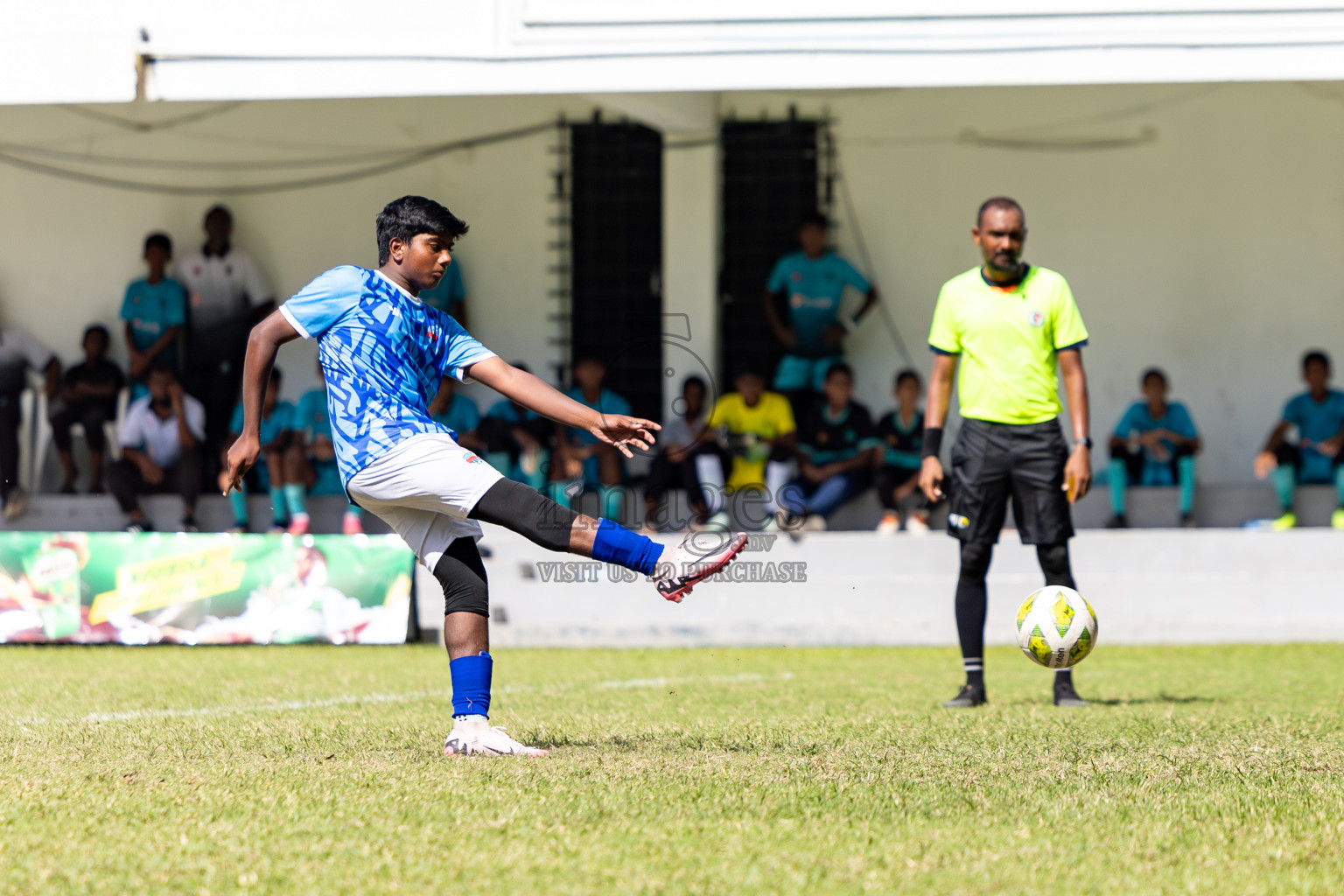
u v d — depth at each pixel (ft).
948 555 66.49
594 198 82.23
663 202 79.46
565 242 82.23
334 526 72.74
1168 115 81.35
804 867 17.48
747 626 64.95
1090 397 82.07
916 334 81.82
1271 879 17.17
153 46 59.77
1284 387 81.61
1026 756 26.30
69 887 16.44
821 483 69.97
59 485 81.20
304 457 71.31
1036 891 16.57
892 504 69.56
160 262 78.89
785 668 52.01
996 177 81.82
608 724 31.76
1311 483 73.97
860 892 16.46
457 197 83.15
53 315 84.53
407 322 25.86
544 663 53.98
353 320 25.52
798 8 58.90
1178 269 81.87
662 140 81.71
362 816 20.01
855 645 64.59
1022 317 38.19
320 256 83.97
